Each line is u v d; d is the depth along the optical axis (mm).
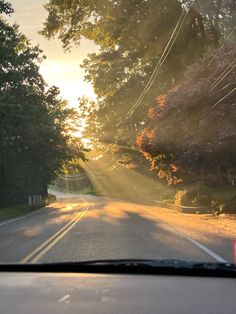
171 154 28422
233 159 25391
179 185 55156
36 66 41438
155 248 13500
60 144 47594
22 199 47938
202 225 21672
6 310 4066
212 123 24234
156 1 36500
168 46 36938
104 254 12336
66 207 44156
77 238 16156
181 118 25891
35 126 43125
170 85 44375
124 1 37219
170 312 3979
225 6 34688
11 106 32000
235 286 4887
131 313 3965
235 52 25250
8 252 13070
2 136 38406
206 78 25156
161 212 33344
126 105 52281
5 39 29406
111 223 22469
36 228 20969
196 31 37531
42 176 51875
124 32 39719
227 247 13758
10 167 45000
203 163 25922
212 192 40969
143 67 49125
